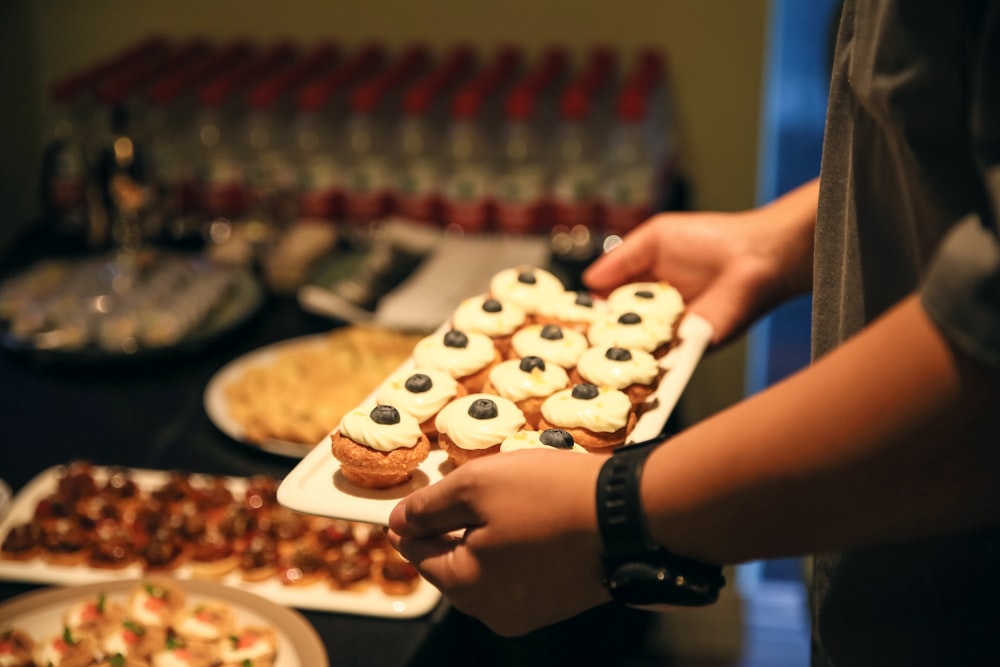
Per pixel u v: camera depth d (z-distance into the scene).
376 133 1.57
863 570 0.71
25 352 1.26
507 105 1.51
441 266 1.43
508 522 0.68
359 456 0.78
